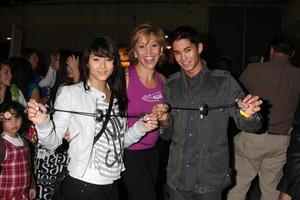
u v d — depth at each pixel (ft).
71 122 8.18
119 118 8.81
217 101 9.29
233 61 42.47
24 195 11.30
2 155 10.70
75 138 8.16
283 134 13.00
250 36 42.24
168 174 9.80
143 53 10.42
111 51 8.41
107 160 8.37
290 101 12.94
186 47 9.16
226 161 9.41
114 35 43.14
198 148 9.33
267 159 13.33
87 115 8.02
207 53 42.14
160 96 10.69
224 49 42.37
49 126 7.52
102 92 8.67
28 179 11.38
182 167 9.54
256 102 8.02
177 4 42.32
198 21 42.29
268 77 12.94
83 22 43.45
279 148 13.03
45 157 12.12
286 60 13.12
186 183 9.53
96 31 43.34
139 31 10.44
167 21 42.45
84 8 43.29
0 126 11.23
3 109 10.85
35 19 44.24
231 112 9.24
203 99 9.33
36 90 16.49
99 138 8.32
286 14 41.09
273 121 12.92
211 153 9.25
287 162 6.35
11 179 10.85
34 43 44.39
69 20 43.62
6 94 13.38
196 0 41.98
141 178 10.55
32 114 7.23
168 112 9.11
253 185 19.70
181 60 9.29
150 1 42.29
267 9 42.01
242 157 13.44
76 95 8.26
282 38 13.14
